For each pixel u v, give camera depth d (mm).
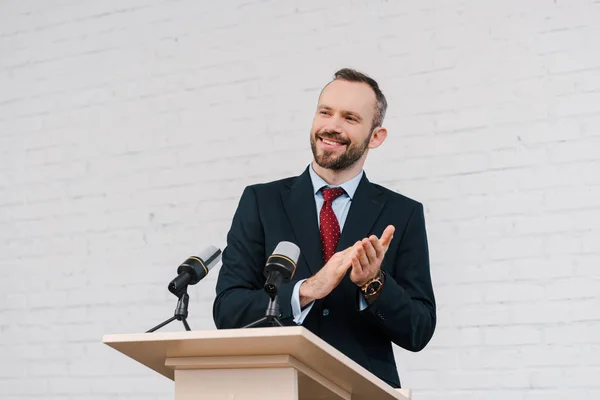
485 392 4070
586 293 4020
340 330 2494
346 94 2697
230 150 4703
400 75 4461
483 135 4281
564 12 4273
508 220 4180
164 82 4918
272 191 2754
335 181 2709
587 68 4195
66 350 4801
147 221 4797
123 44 5055
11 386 4848
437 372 4152
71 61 5148
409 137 4383
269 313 2059
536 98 4238
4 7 5344
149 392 4617
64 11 5223
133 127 4930
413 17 4496
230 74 4785
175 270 4699
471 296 4168
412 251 2650
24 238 5023
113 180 4910
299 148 4582
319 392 2023
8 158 5152
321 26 4656
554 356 4008
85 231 4910
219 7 4883
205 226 4680
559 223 4105
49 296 4902
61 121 5094
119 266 4805
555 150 4168
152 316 4688
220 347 1781
